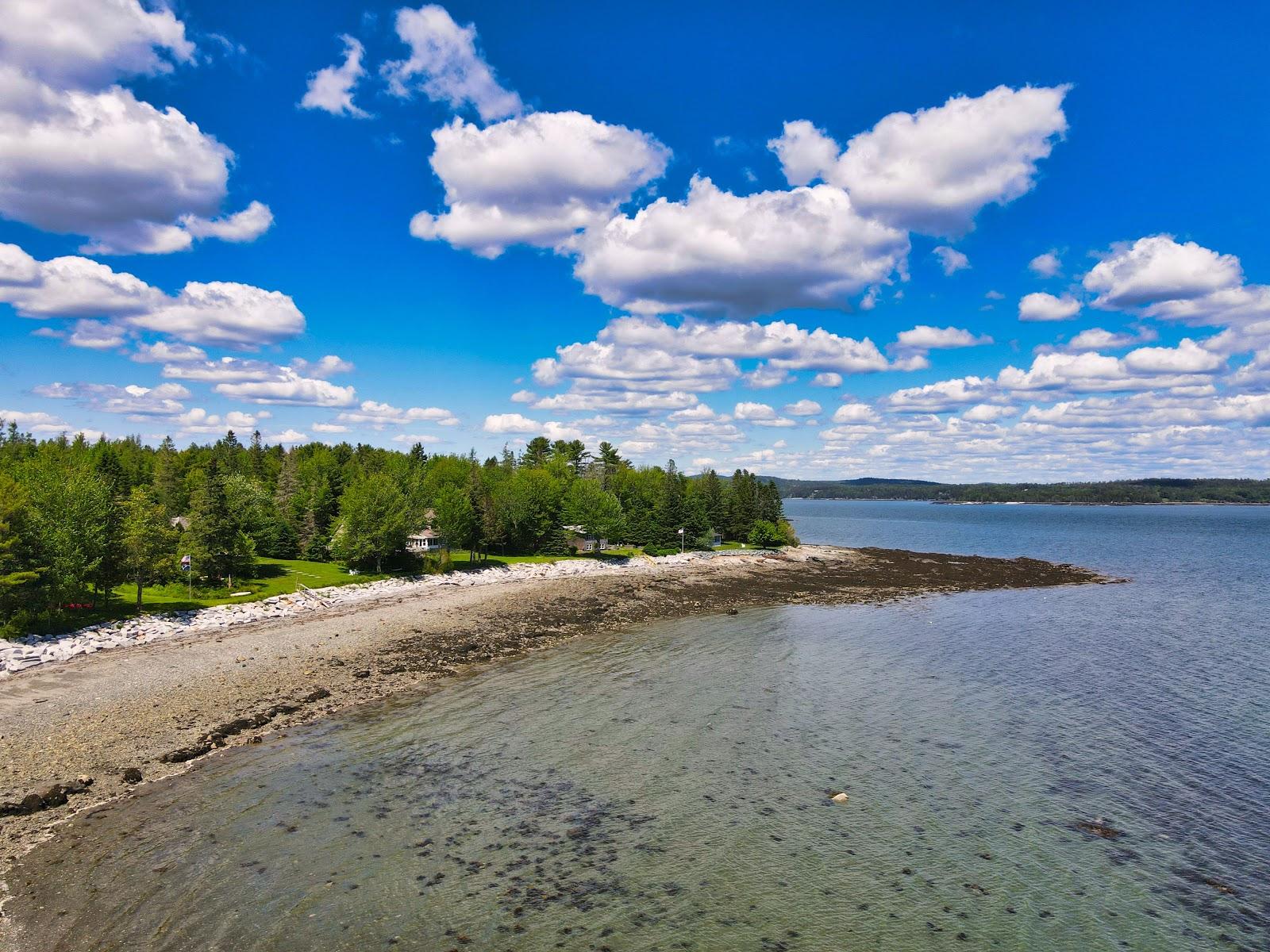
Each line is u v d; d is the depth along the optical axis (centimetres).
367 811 2478
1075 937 1906
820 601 7375
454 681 4100
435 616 5897
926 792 2741
